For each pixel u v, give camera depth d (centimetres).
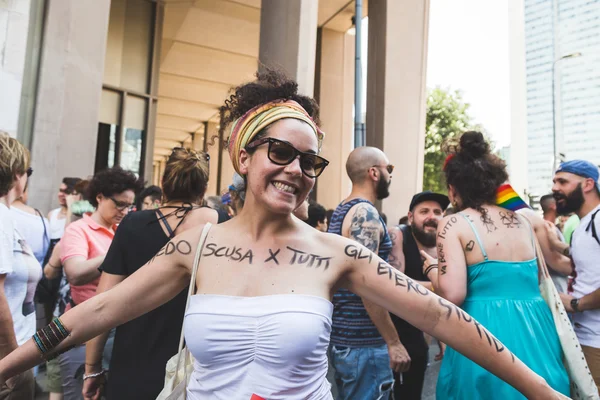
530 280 197
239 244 127
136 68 1102
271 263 122
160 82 1825
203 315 116
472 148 216
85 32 618
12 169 191
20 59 540
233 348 112
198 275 125
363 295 128
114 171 286
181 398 123
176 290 134
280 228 128
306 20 866
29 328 209
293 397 111
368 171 264
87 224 282
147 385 183
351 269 125
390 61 1064
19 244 202
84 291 281
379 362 239
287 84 131
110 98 1051
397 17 1073
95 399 220
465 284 197
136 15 1112
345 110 1410
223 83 1831
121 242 202
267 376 110
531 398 122
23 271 200
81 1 613
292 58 861
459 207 221
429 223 311
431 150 2584
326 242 128
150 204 450
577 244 264
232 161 133
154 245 199
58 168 589
